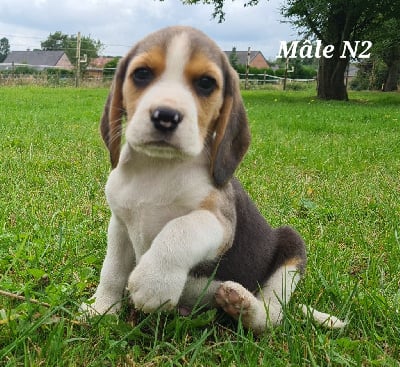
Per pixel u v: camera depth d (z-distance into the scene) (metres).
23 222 0.52
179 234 0.30
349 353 0.32
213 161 0.34
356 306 0.38
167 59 0.32
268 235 0.39
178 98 0.30
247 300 0.33
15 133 1.16
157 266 0.30
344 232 0.58
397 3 3.37
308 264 0.47
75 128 1.32
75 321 0.31
